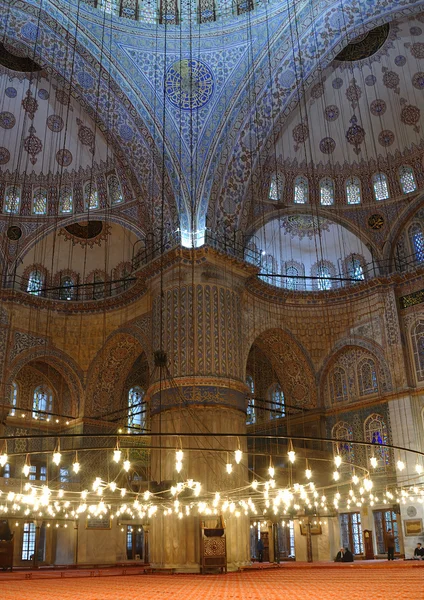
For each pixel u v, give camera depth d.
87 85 15.89
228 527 14.08
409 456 16.30
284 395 19.39
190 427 14.44
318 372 18.69
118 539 19.34
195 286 15.58
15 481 17.38
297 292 18.56
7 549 15.09
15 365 18.11
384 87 17.78
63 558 17.78
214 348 15.17
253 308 17.83
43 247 19.66
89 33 15.66
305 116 18.38
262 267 19.20
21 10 14.65
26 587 9.65
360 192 19.08
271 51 16.05
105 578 12.45
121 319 18.86
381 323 17.77
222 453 14.31
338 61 17.36
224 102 16.38
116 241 20.34
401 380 16.98
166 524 13.95
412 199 18.28
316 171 19.28
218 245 16.00
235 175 16.56
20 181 19.09
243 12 16.69
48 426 19.39
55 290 19.70
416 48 16.80
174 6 16.89
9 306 18.34
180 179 16.22
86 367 19.20
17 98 18.00
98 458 18.81
